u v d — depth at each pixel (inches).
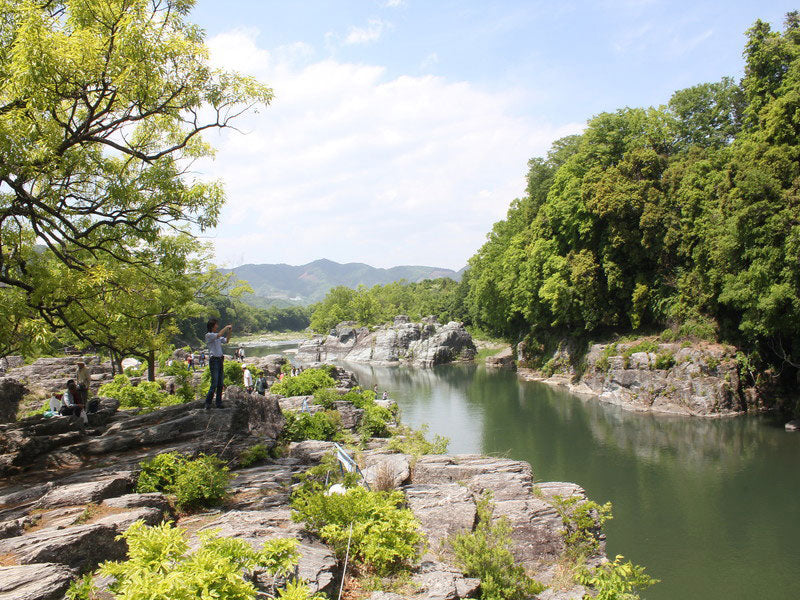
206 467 402.0
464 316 4074.8
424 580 312.5
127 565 186.7
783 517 716.0
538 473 931.3
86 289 498.6
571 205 1872.5
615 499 804.0
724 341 1392.7
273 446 582.9
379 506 347.6
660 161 1701.5
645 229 1615.4
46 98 426.3
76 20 464.1
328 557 290.8
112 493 363.6
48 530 269.6
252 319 7332.7
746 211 1144.8
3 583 204.5
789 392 1305.4
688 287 1491.1
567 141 2559.1
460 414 1482.5
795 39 1290.6
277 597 212.2
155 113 534.0
